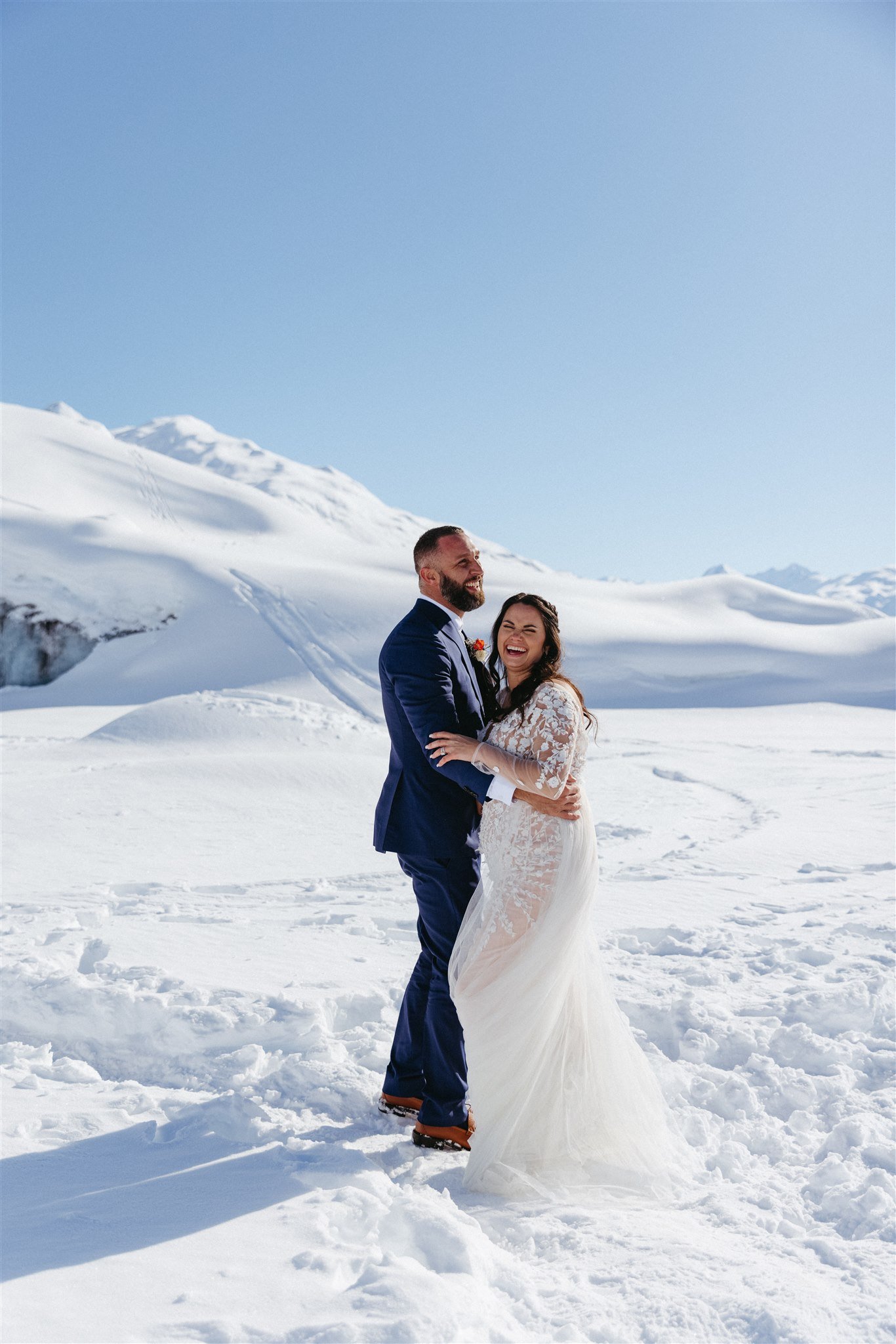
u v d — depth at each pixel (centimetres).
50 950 533
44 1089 364
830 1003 436
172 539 8888
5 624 6881
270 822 1313
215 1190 269
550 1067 319
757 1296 222
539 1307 218
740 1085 365
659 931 616
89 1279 212
